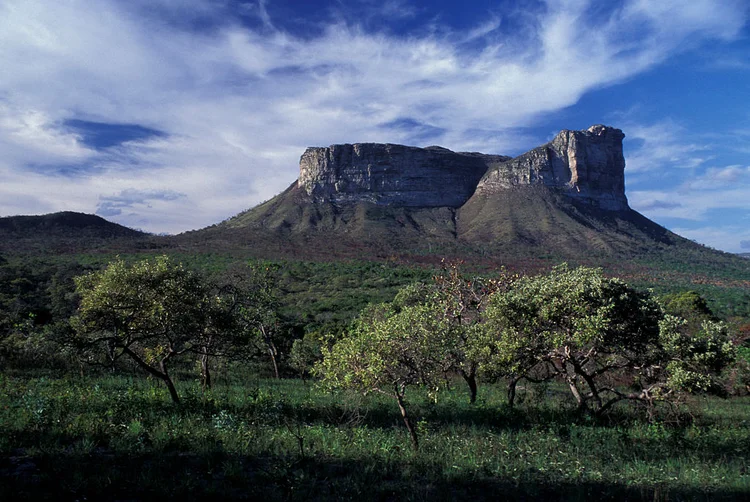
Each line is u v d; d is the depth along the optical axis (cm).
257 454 852
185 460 789
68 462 715
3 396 1130
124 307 1216
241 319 1653
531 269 9581
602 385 1658
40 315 2922
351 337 987
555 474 840
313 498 671
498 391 1938
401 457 893
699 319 2755
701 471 887
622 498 737
